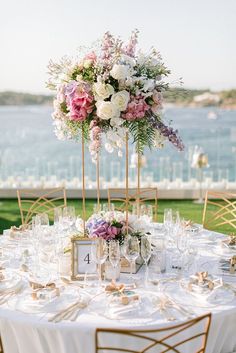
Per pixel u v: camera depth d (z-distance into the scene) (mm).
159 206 8383
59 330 2273
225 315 2396
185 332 2311
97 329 2031
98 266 2805
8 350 2432
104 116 2777
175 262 3113
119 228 2996
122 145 2996
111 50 2865
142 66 2920
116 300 2451
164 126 2842
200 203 8594
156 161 23188
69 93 2805
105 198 8977
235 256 2979
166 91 2936
